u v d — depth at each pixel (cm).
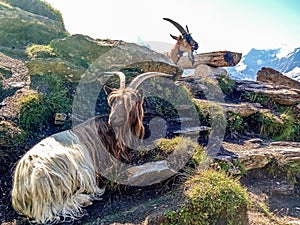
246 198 395
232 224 374
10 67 654
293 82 956
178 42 907
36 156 371
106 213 374
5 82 591
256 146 576
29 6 1162
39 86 580
